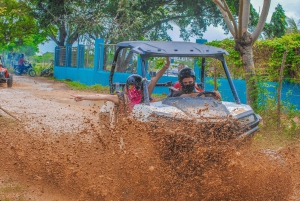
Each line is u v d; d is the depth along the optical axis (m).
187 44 6.90
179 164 5.43
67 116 13.03
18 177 6.47
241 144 5.63
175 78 17.69
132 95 6.61
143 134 5.55
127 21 30.94
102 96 6.59
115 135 5.84
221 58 6.95
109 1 31.69
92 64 29.00
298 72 13.45
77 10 32.50
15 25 40.84
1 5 37.78
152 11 31.77
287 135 9.65
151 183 5.42
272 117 10.21
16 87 24.77
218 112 5.79
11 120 11.23
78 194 5.88
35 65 52.81
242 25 10.98
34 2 36.34
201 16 33.25
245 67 11.08
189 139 5.36
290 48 13.60
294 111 10.58
